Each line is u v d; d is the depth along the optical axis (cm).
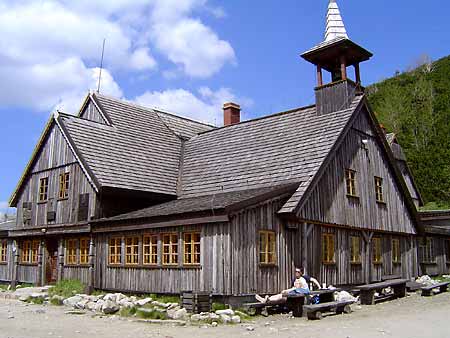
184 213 1566
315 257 1762
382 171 2269
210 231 1533
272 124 2220
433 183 5044
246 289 1499
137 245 1770
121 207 2014
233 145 2252
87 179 2012
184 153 2466
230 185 1967
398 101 6750
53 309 1592
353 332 1100
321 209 1802
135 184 2036
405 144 5881
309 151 1884
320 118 2055
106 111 2425
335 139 1869
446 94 6394
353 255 1984
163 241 1686
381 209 2206
